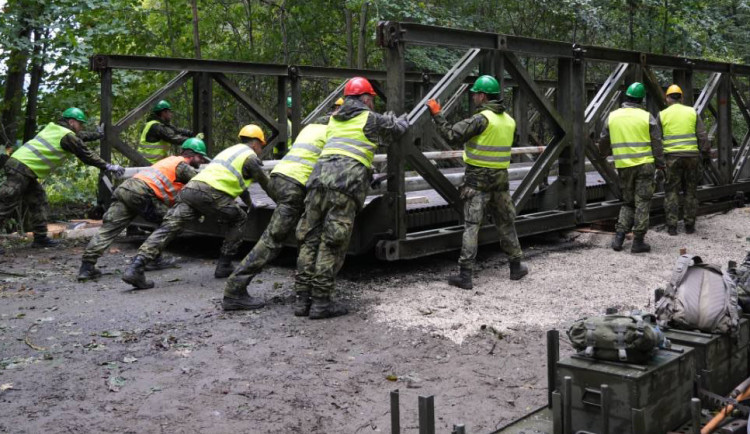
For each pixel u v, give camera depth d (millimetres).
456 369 5008
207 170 7277
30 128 11688
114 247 9367
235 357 5215
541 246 9195
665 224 10688
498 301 6641
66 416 4234
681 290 4164
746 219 11172
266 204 8430
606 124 8930
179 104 14906
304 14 15703
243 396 4535
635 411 3262
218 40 15875
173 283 7426
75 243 9703
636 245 8695
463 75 7637
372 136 6215
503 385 4738
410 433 4039
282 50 16188
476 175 7031
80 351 5344
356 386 4707
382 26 7066
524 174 11000
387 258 7172
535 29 17828
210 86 11234
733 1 19406
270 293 6965
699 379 3814
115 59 9781
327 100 12438
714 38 17766
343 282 7348
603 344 3520
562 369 3559
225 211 7262
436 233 7691
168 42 15203
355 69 12672
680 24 16578
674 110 9734
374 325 5930
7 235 10250
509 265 7969
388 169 7227
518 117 13180
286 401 4465
